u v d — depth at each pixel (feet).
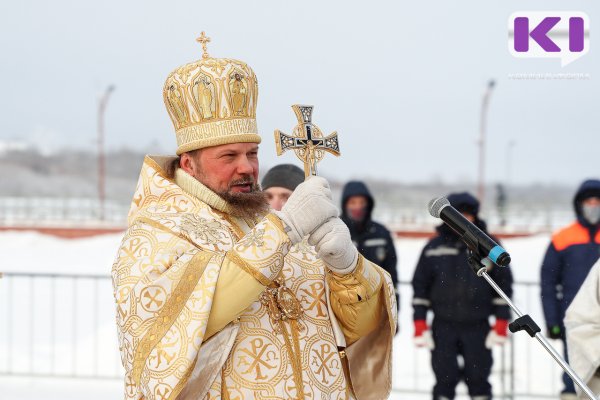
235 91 15.19
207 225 14.88
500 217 205.05
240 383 14.15
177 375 13.48
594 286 25.12
